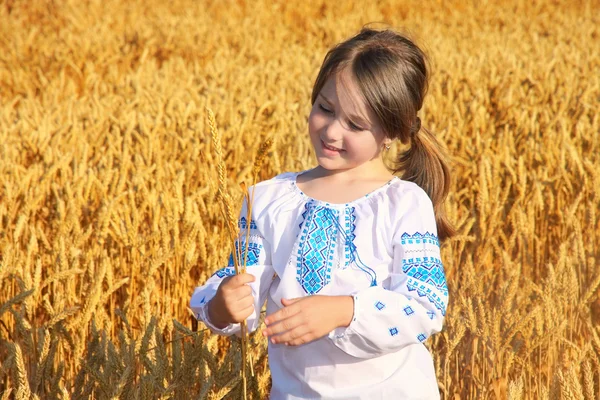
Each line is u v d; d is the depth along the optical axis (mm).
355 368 2107
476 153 5918
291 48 12469
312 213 2154
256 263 2215
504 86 8492
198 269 4324
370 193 2158
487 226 4699
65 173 4965
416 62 2156
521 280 4434
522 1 17984
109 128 6750
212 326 2113
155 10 16094
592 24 15547
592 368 3299
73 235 3910
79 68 10648
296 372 2174
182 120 6453
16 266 3600
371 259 2086
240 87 8594
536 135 6547
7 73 10148
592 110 7465
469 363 3420
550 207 5066
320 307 1889
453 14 16672
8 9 16109
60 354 3117
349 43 2125
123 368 2504
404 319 1947
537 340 3078
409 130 2186
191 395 2650
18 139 5934
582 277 3975
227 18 15008
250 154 5918
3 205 4219
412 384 2131
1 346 3535
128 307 3297
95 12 14875
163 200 4227
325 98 2098
